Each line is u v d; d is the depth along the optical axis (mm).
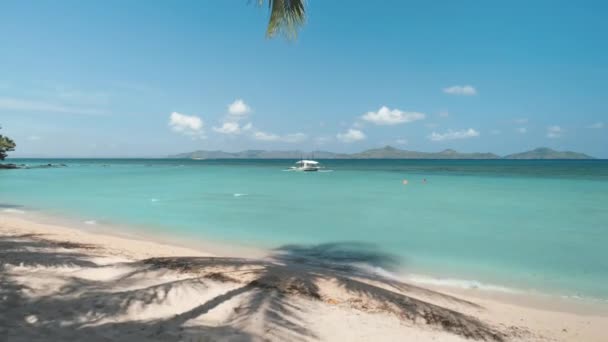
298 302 5742
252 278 6957
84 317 4453
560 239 13219
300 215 18391
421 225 15953
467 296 7473
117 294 5422
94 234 12906
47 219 16484
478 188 34781
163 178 50875
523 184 39406
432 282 8430
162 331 4203
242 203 23297
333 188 35188
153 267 7500
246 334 4262
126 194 28266
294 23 7215
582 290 7961
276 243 12398
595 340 5434
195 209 20344
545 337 5449
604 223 16234
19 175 56219
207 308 5176
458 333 5195
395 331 5004
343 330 4855
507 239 13195
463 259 10523
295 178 52344
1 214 17688
